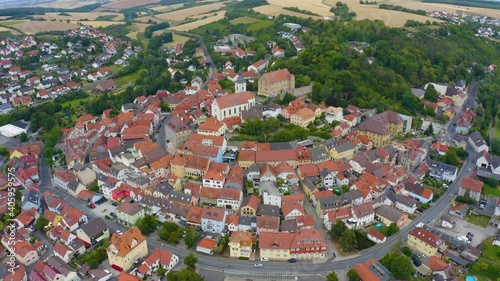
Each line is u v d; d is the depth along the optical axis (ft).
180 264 644.27
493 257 654.12
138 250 647.15
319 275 616.80
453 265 638.53
